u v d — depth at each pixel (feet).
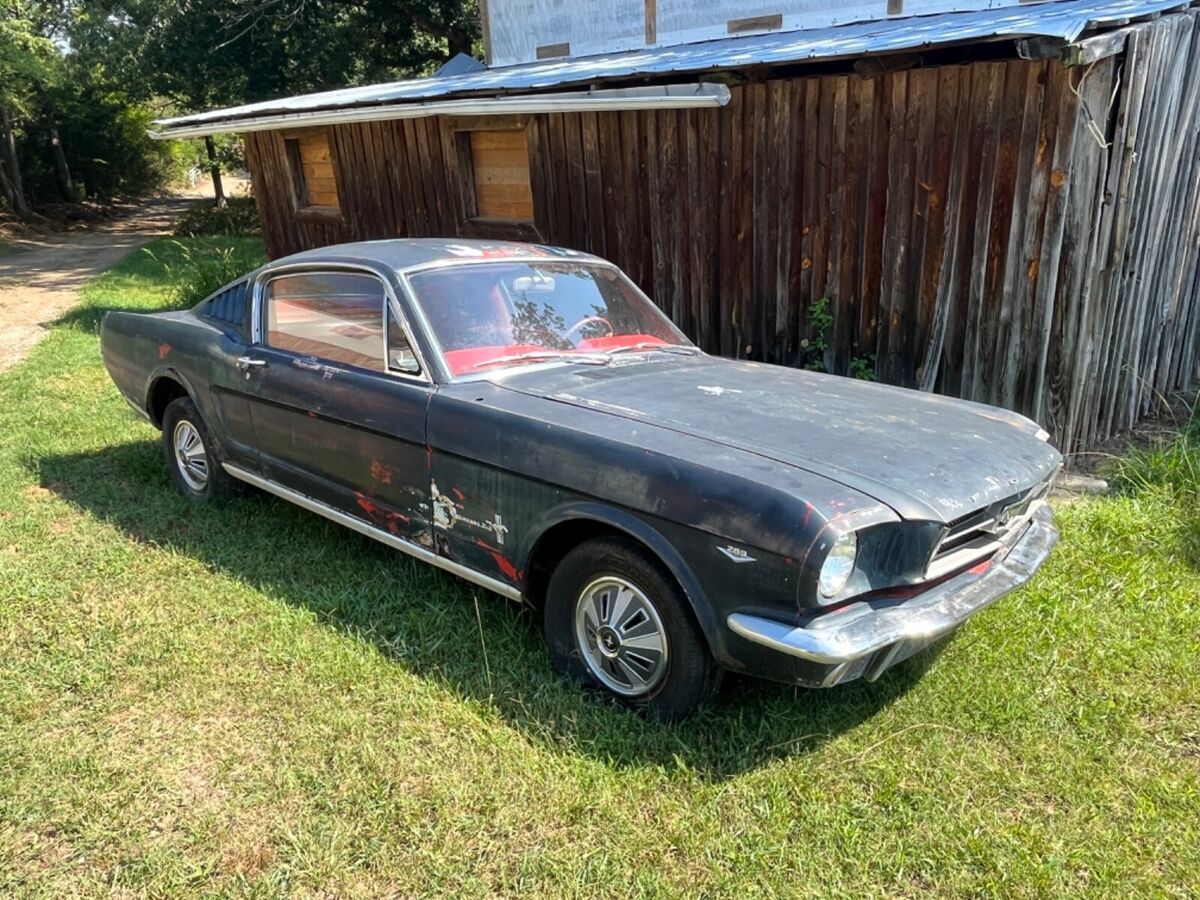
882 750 9.50
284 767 9.09
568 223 25.34
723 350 22.54
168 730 9.74
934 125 17.44
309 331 13.47
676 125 21.79
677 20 30.35
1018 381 17.52
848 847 8.11
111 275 56.08
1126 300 18.56
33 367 28.22
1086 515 15.06
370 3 78.54
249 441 14.53
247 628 11.77
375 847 8.07
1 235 91.71
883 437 10.00
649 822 8.44
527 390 11.25
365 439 12.16
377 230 32.14
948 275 17.94
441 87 26.99
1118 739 9.70
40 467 18.39
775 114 19.86
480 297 12.62
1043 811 8.65
